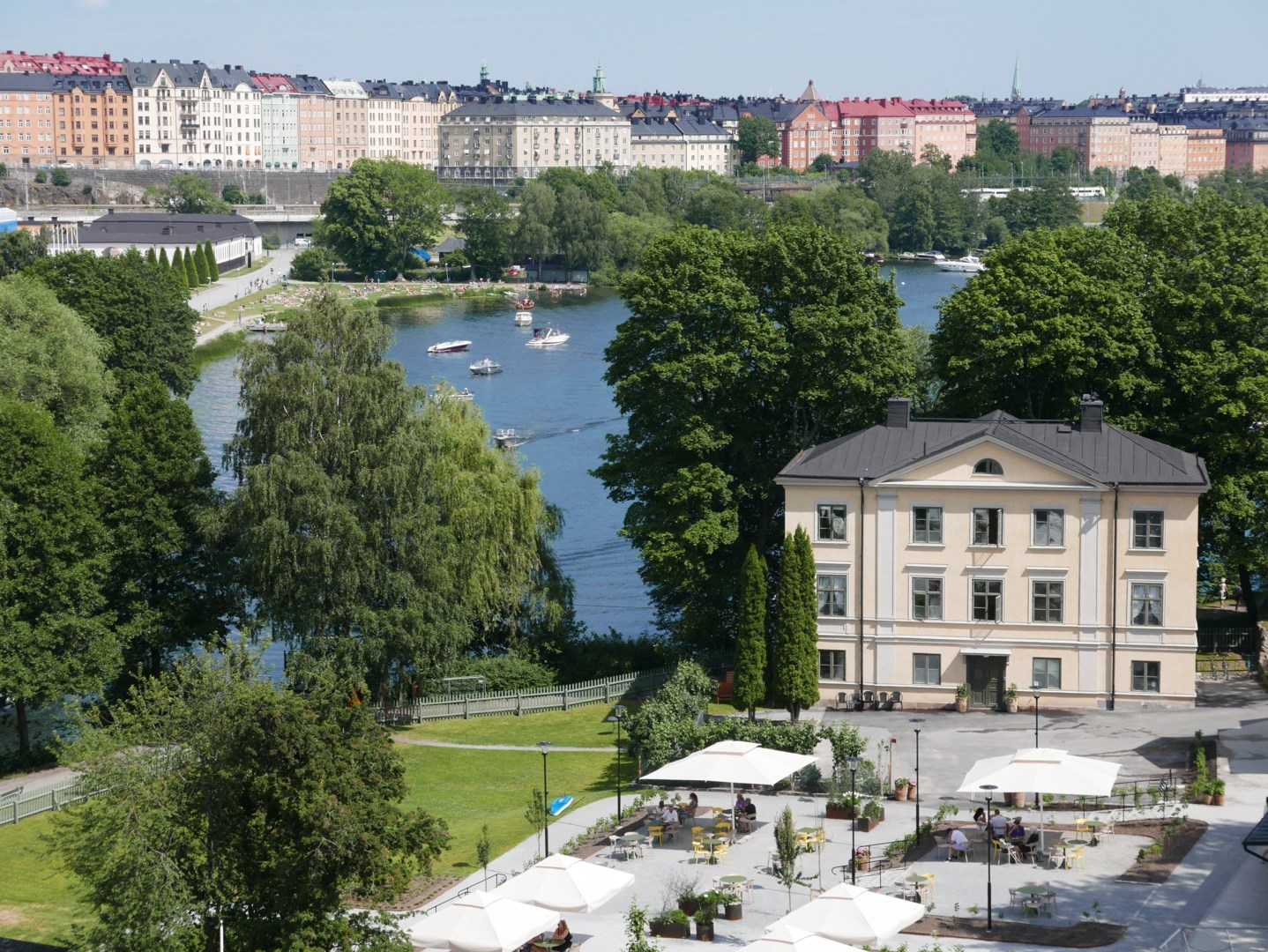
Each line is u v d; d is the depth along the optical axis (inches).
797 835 2783.0
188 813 2239.2
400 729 3944.4
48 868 2974.9
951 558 3789.4
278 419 3971.5
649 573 4207.7
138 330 7140.8
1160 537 3690.9
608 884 2421.3
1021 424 3875.5
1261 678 3890.3
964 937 2365.9
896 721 3705.7
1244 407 3927.2
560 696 4124.0
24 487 3742.6
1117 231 4532.5
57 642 3659.0
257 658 2507.4
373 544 3917.3
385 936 2220.7
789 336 4291.3
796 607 3690.9
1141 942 2327.8
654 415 4291.3
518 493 4323.3
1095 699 3742.6
